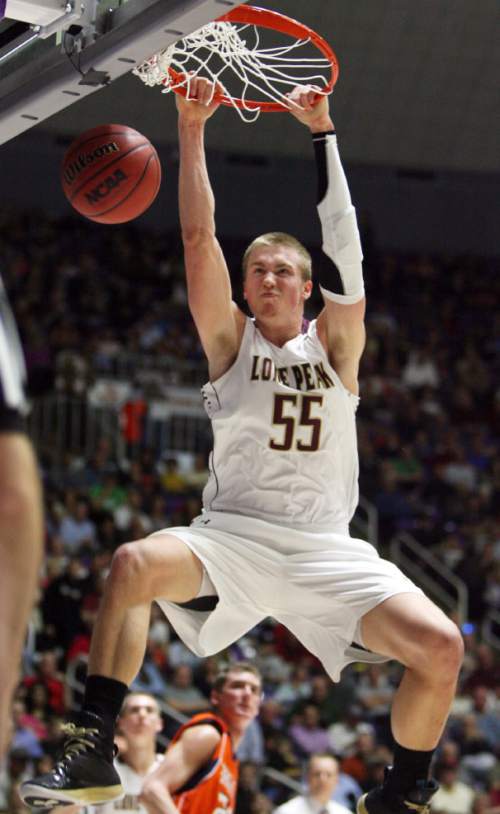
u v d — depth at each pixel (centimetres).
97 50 384
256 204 2314
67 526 1460
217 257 396
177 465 1691
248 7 405
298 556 384
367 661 388
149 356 1891
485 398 2092
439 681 357
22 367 205
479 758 1288
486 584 1636
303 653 1402
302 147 2150
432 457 1861
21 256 2027
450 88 2098
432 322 2238
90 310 1981
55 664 1198
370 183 2389
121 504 1564
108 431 1700
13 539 192
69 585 1296
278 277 400
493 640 1599
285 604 385
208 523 390
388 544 1706
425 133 2169
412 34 1998
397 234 2402
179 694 1230
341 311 397
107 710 343
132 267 2114
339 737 1252
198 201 397
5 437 195
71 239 2111
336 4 1919
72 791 331
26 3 383
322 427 395
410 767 366
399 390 2008
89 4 389
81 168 411
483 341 2248
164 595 364
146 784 511
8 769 1009
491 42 2041
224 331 399
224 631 387
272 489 392
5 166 2194
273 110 414
